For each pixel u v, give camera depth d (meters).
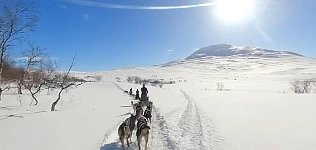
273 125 13.20
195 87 59.91
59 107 21.66
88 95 34.44
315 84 54.34
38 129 12.55
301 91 43.50
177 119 16.11
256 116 16.12
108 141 11.23
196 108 20.69
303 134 11.15
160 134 12.61
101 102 25.95
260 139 10.49
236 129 12.45
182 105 23.09
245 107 20.80
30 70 27.28
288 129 12.19
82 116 16.52
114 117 16.31
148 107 16.53
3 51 21.95
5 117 15.88
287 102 23.92
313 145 9.50
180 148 9.90
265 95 33.03
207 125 13.61
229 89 51.34
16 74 31.03
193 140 10.93
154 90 45.44
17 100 26.45
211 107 21.17
